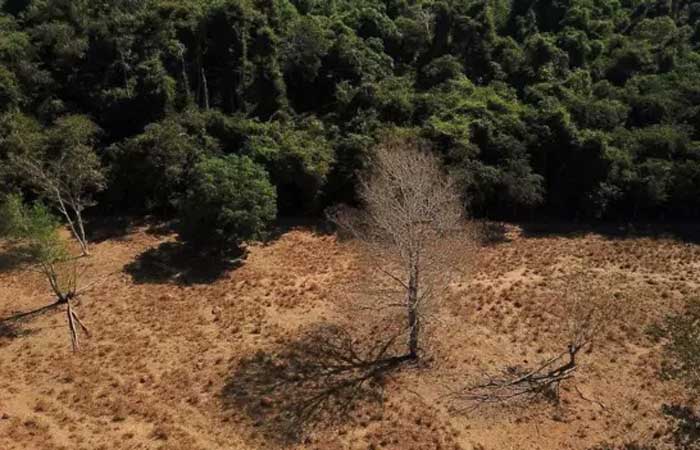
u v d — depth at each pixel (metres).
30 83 48.31
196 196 38.28
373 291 28.12
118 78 50.25
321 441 23.09
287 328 31.53
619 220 47.38
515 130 48.06
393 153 34.81
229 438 23.36
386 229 27.06
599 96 52.12
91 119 48.81
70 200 40.88
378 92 49.84
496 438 23.20
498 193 45.88
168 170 44.19
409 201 26.36
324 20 57.31
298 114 51.91
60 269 37.94
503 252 41.16
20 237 33.75
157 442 23.12
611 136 48.19
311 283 36.66
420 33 57.88
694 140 48.34
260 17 53.16
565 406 24.97
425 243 26.69
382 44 56.66
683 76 52.66
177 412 24.92
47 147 42.97
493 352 28.92
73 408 25.17
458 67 54.88
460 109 48.81
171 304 34.12
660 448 22.45
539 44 55.03
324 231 45.19
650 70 54.88
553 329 30.89
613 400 25.28
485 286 35.91
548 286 35.81
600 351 28.81
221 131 47.53
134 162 45.12
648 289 35.38
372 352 29.05
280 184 46.38
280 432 23.66
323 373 27.39
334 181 46.56
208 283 36.81
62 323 32.12
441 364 27.94
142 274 37.72
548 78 53.56
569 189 48.25
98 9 52.91
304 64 52.34
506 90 53.31
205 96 50.56
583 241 43.28
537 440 23.08
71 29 51.03
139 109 49.03
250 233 38.59
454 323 31.62
